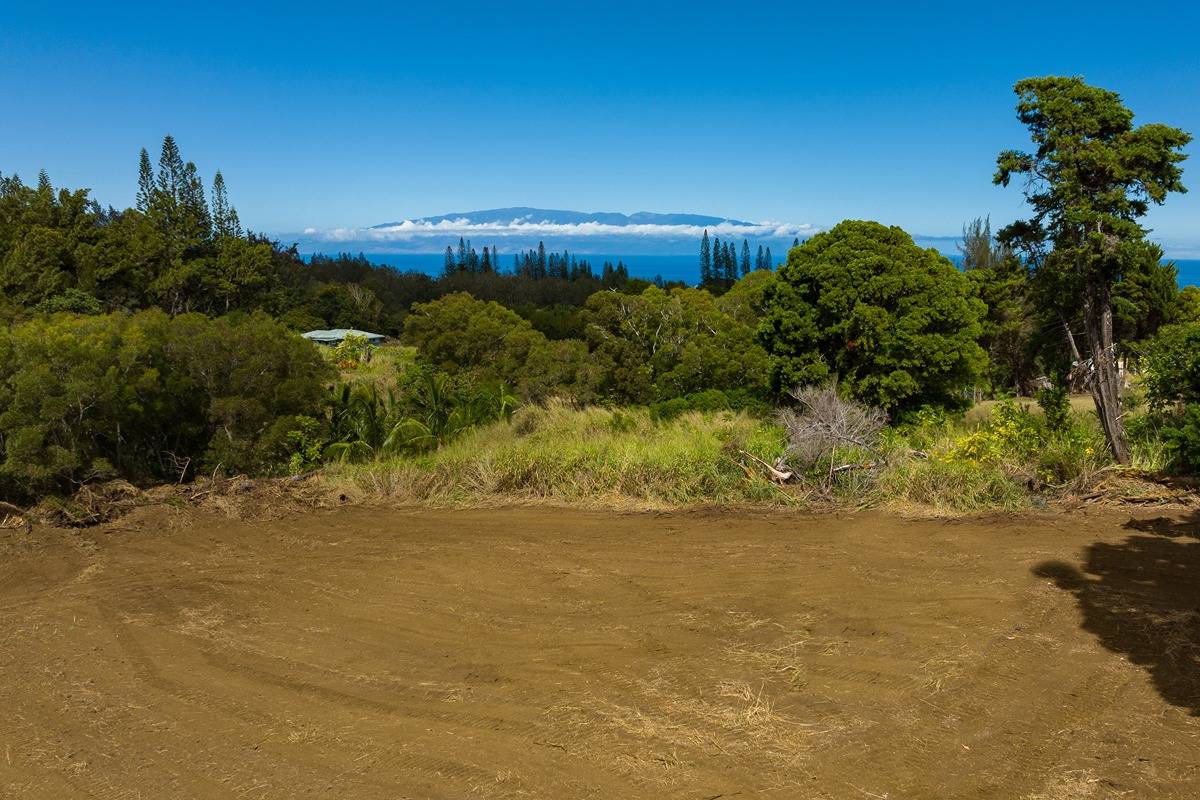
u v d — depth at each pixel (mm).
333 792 3645
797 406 12688
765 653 4977
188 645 5520
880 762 3725
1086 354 9875
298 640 5555
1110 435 8773
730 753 3834
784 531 7637
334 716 4410
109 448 10227
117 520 8766
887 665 4742
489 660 5094
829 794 3484
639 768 3730
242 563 7359
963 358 12430
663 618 5656
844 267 12625
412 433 12500
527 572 6816
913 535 7273
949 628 5238
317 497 9648
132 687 4875
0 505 8969
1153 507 7574
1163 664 4586
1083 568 6152
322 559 7410
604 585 6414
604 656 5055
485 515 8852
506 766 3797
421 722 4293
